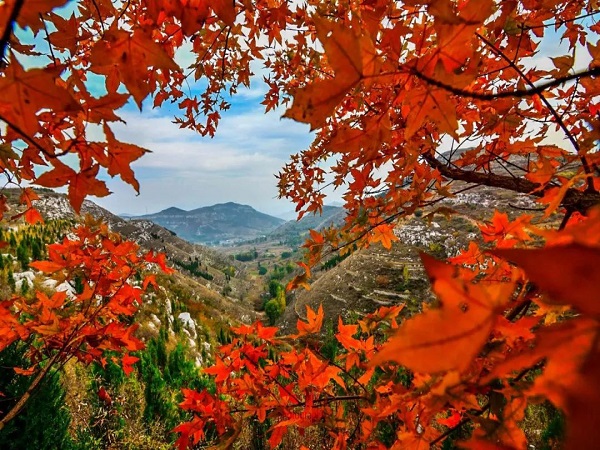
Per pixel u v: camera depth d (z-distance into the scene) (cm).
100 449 1152
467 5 62
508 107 163
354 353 195
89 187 89
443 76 66
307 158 320
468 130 182
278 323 6322
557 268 29
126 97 83
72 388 1269
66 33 119
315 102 60
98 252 215
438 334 35
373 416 169
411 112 74
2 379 614
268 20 192
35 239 3425
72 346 224
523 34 152
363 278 5572
